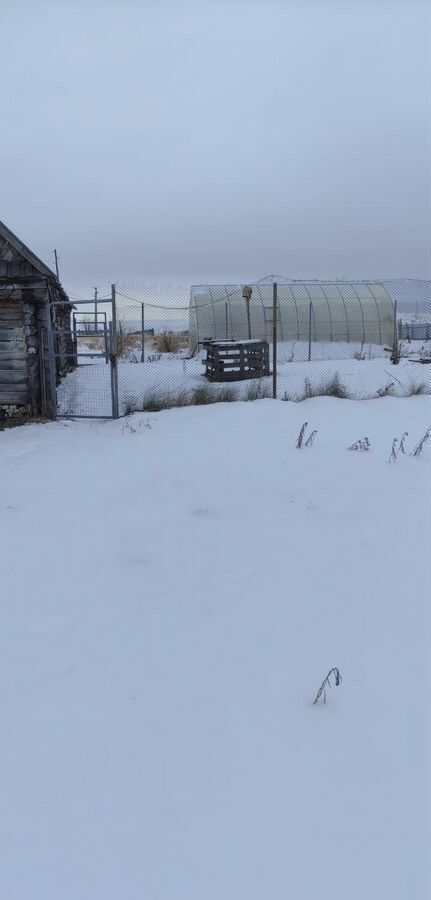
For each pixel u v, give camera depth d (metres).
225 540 5.53
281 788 2.69
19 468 8.46
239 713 3.19
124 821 2.54
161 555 5.26
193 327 27.47
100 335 12.91
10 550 5.48
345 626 4.04
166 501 6.65
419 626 4.03
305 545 5.37
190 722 3.13
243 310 27.25
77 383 17.72
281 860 2.35
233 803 2.62
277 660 3.66
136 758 2.89
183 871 2.31
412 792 2.66
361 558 5.09
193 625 4.09
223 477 7.39
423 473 7.50
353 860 2.34
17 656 3.79
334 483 7.08
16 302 12.05
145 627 4.08
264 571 4.88
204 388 13.69
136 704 3.29
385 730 3.04
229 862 2.34
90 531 5.88
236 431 9.93
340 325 28.16
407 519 5.97
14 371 12.19
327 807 2.59
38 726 3.14
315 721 3.12
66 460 8.77
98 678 3.53
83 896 2.23
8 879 2.30
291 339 27.66
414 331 40.00
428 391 14.39
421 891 2.21
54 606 4.41
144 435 10.02
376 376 17.75
